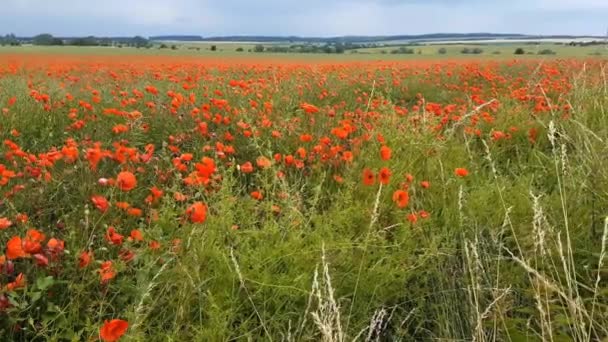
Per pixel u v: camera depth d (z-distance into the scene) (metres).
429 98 11.70
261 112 6.09
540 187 4.46
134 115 5.23
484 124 6.23
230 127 5.76
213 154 4.91
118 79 11.51
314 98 9.19
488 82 12.08
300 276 2.74
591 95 6.02
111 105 7.63
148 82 11.05
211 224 3.02
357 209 3.62
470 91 10.75
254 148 4.86
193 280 2.70
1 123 5.71
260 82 8.81
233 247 3.11
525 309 2.84
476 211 3.79
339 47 63.66
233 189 4.18
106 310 2.67
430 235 3.44
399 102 11.56
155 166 4.05
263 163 3.79
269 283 2.80
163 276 2.71
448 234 3.46
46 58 26.72
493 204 3.90
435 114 6.10
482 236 3.55
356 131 5.34
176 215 3.31
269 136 5.11
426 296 3.13
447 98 11.18
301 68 16.16
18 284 2.46
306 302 2.76
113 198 3.37
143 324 2.49
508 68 17.02
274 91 8.19
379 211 3.48
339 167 4.39
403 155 4.55
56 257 2.66
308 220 3.38
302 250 2.96
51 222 3.38
